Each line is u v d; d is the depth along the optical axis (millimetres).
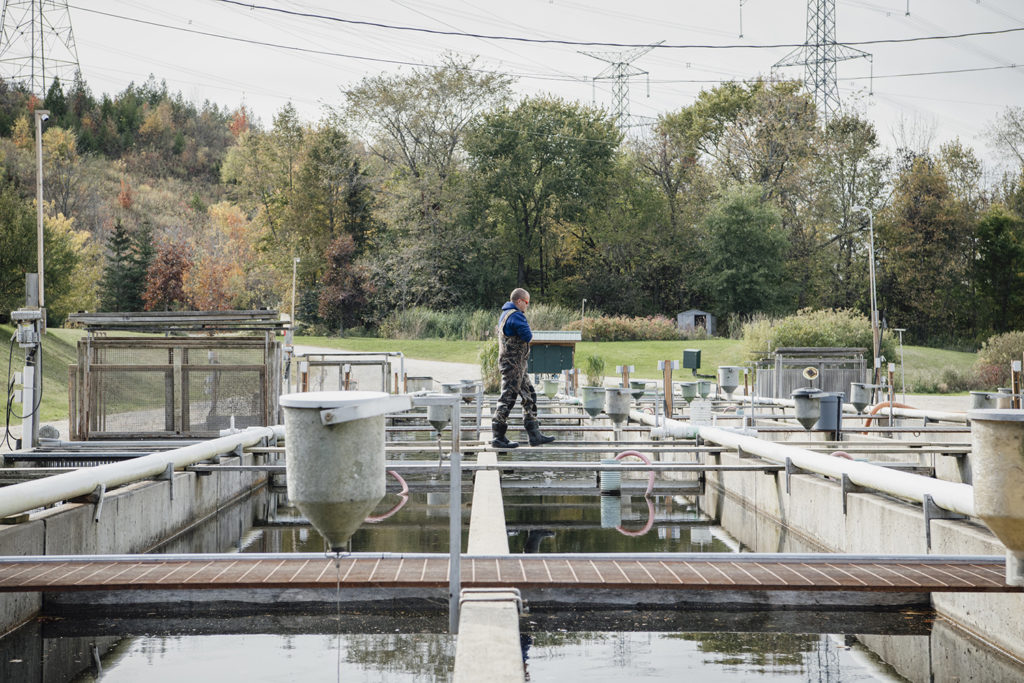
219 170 138625
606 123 75812
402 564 6469
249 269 78625
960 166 64812
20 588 5730
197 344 14172
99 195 96938
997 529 4383
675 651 5629
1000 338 38719
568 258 76688
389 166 74938
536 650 5629
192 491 11031
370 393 3750
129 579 5930
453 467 5391
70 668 5414
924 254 63906
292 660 5473
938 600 6766
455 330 58844
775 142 69562
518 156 72625
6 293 39750
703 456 13992
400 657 5508
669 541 9273
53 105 130125
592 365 31750
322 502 3629
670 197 76812
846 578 6004
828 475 9352
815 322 34250
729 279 68125
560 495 12820
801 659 5543
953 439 15695
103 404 13953
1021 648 5668
